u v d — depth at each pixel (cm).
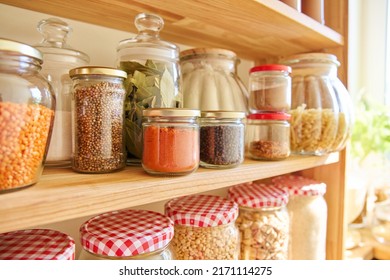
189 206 61
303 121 69
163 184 39
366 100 118
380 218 108
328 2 80
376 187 118
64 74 47
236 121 51
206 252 55
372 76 140
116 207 35
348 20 77
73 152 42
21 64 33
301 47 80
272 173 56
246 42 75
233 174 48
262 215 68
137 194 37
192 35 69
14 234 45
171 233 49
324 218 78
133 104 48
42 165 35
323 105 69
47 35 48
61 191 32
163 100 50
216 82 65
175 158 41
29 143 32
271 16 56
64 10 53
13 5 50
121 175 42
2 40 30
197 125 45
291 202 79
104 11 53
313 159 68
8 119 30
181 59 67
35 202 29
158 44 52
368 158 118
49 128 36
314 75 73
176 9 52
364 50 140
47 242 43
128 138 48
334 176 82
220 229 57
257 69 65
